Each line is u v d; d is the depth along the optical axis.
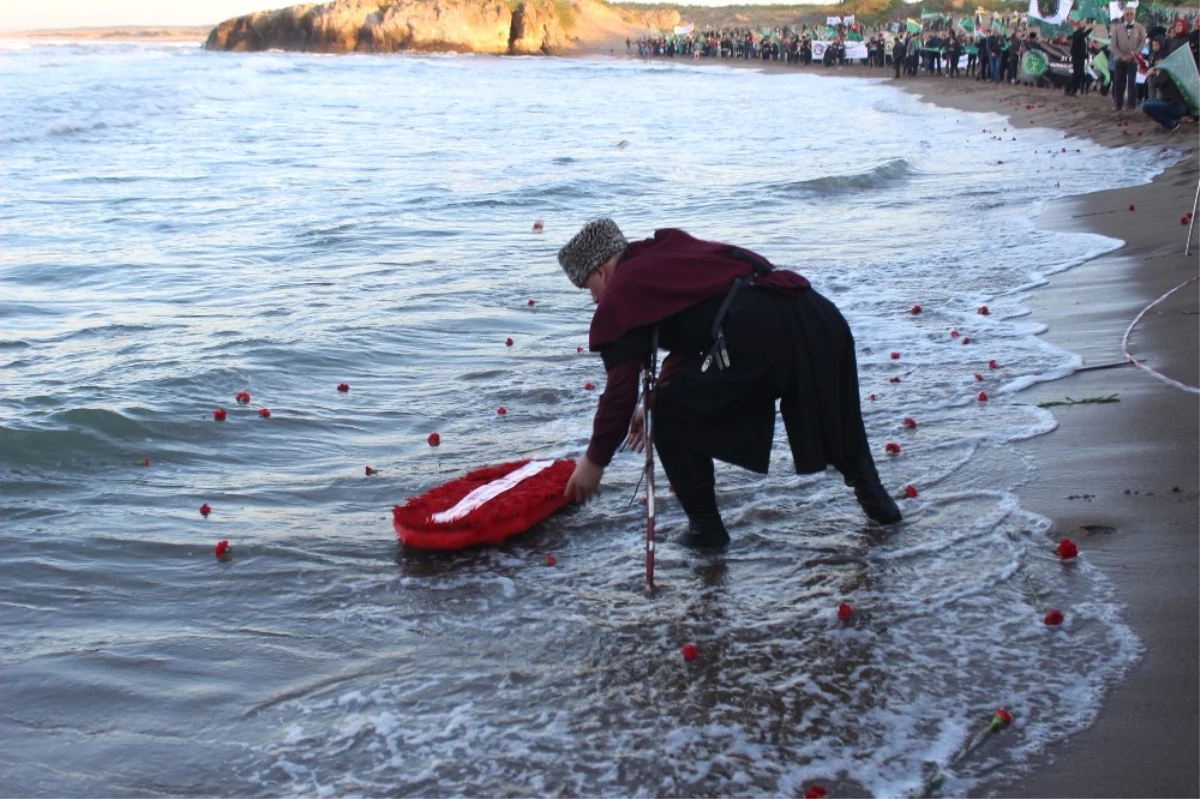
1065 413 6.05
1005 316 8.52
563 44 103.75
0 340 8.40
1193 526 4.46
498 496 4.98
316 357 7.97
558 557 4.72
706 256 4.27
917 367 7.27
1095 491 4.93
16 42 127.25
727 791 3.11
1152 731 3.23
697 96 45.06
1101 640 3.73
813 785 3.11
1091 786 3.02
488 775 3.22
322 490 5.64
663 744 3.33
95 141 25.12
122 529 5.09
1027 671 3.60
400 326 8.91
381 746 3.39
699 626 4.03
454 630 4.10
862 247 12.06
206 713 3.60
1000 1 99.25
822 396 4.32
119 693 3.72
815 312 4.34
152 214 15.00
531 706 3.57
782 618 4.05
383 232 13.60
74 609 4.35
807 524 4.89
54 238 13.12
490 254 12.22
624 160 22.02
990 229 12.78
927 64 53.16
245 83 50.28
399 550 4.86
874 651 3.79
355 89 48.88
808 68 66.44
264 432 6.49
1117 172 17.28
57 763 3.34
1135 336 7.41
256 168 20.41
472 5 104.50
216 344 8.23
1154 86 20.11
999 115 30.03
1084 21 31.42
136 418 6.48
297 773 3.27
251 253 12.23
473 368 7.84
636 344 4.13
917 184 17.70
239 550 4.85
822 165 20.61
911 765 3.17
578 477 4.19
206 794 3.18
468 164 21.33
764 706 3.50
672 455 4.51
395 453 6.21
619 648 3.90
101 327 8.84
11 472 5.75
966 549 4.51
